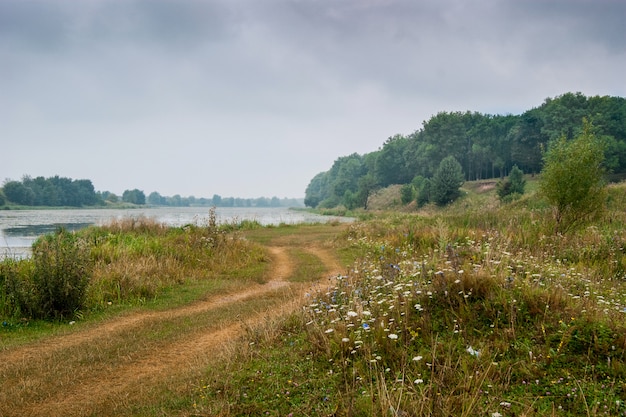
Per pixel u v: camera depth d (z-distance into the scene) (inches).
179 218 2337.6
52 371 231.0
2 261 443.8
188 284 455.2
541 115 3248.0
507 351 178.4
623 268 418.9
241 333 285.6
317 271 527.8
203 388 189.0
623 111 3312.0
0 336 295.1
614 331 180.5
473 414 136.3
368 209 3563.0
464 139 3853.3
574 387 149.4
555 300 211.8
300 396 168.1
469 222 775.1
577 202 588.1
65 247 392.2
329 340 208.8
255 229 1146.0
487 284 231.8
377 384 152.3
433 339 195.0
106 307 368.2
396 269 301.1
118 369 234.4
